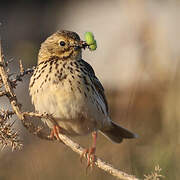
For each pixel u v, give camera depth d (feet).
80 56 33.76
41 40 74.18
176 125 42.19
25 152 47.14
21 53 46.44
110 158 43.47
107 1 73.31
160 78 54.65
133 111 52.90
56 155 45.39
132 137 39.55
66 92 31.68
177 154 40.04
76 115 32.32
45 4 77.92
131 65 61.57
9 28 74.02
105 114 34.99
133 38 62.54
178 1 61.67
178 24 59.82
